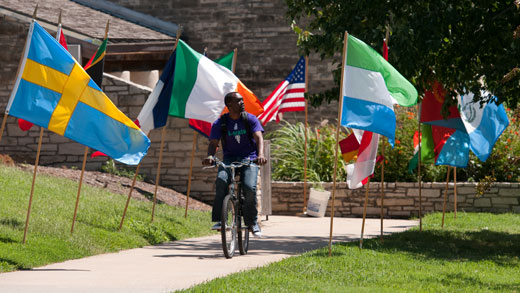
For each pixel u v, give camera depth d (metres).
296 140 36.81
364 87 15.52
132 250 17.03
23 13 34.97
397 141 34.41
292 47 45.56
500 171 33.19
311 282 11.56
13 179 22.17
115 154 15.43
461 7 19.34
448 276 13.06
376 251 16.72
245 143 15.52
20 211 17.81
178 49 19.66
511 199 31.27
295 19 45.78
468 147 20.59
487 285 12.23
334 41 19.66
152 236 19.31
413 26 18.27
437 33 18.19
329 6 21.02
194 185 32.56
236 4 46.34
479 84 19.62
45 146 33.22
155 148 32.94
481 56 19.44
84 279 12.05
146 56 39.03
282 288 10.70
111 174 31.44
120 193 26.98
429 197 32.22
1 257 13.14
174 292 10.26
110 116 15.25
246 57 46.09
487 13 18.52
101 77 18.02
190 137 32.66
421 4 18.55
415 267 14.16
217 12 46.62
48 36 14.77
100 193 24.59
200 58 19.72
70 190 23.12
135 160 15.55
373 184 32.78
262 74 45.88
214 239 20.45
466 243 19.33
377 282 12.03
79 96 15.00
